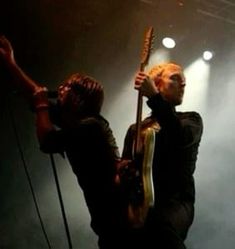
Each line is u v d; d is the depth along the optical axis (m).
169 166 2.38
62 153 2.39
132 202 2.30
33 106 2.43
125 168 2.32
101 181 2.30
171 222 2.30
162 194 2.36
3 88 8.08
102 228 2.38
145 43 2.60
